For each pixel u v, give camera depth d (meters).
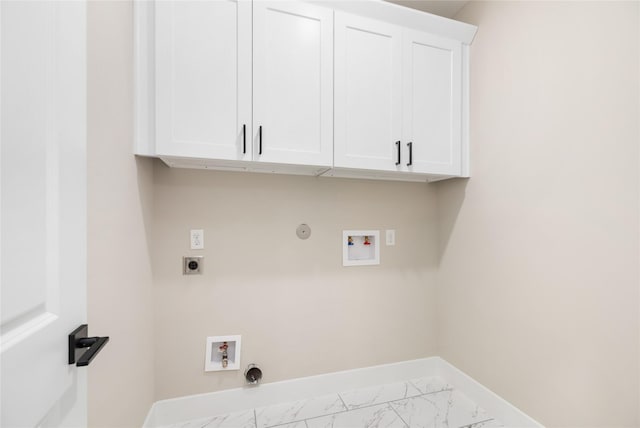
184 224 1.48
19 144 0.44
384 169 1.50
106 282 0.88
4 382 0.39
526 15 1.35
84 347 0.62
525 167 1.37
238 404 1.54
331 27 1.39
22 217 0.44
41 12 0.49
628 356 0.99
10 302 0.41
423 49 1.57
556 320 1.23
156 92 1.15
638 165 0.97
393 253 1.89
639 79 0.96
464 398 1.67
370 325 1.82
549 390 1.25
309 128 1.36
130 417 1.10
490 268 1.56
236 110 1.25
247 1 1.26
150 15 1.17
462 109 1.68
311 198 1.71
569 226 1.18
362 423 1.45
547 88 1.26
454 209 1.83
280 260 1.64
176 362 1.46
